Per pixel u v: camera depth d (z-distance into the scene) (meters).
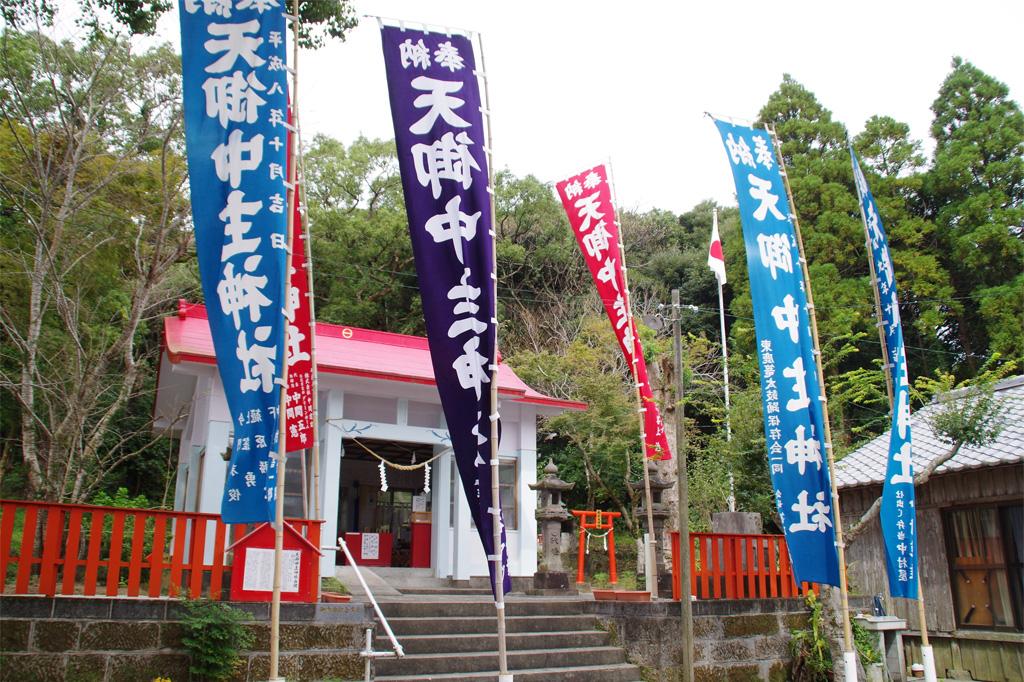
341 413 12.42
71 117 11.13
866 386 15.62
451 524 13.04
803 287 8.34
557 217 30.53
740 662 10.15
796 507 7.71
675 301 10.59
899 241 24.16
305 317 8.93
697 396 21.67
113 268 14.93
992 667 11.11
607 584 15.20
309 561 8.10
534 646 9.41
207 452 11.23
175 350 11.11
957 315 23.38
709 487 15.56
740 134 8.52
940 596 11.93
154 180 13.12
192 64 6.30
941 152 24.95
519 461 13.81
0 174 11.25
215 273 6.07
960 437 9.74
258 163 6.19
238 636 7.40
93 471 13.43
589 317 26.33
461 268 6.35
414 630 9.14
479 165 6.57
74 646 6.97
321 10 10.54
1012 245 22.47
